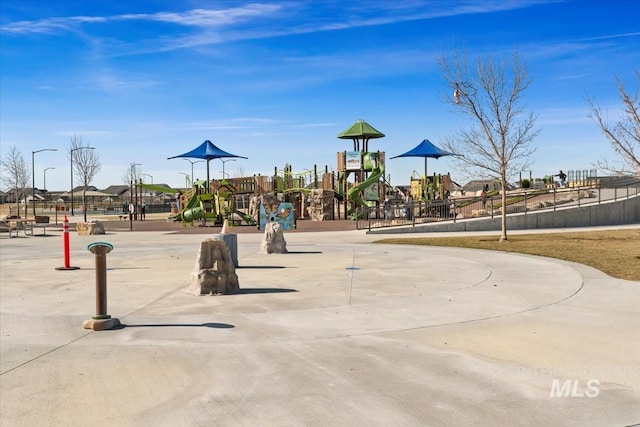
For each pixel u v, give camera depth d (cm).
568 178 4644
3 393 536
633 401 506
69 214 8062
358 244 2148
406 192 4769
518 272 1310
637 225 3120
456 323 805
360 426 458
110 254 1845
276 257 1700
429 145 4638
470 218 3131
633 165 1510
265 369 602
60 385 557
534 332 749
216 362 628
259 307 931
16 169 7875
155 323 818
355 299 997
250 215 4338
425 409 491
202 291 1051
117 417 479
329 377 575
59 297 1037
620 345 683
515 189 5344
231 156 4719
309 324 805
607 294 1013
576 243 1998
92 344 704
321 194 4450
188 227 3897
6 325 810
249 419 473
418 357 641
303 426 458
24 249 2106
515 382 556
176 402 512
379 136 4891
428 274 1304
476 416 476
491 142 2384
